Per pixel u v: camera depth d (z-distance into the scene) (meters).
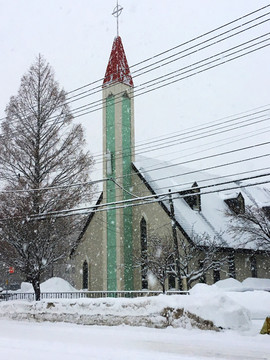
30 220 21.12
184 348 9.60
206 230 32.25
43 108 23.45
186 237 29.69
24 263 21.11
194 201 34.62
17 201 21.28
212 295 12.70
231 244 32.69
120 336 11.81
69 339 11.32
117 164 34.25
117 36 37.12
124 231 33.19
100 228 34.97
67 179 22.73
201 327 12.23
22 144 22.61
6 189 22.48
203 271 28.06
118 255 32.50
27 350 9.35
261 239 31.38
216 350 9.30
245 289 28.70
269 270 35.84
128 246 33.28
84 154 23.42
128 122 35.75
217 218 35.41
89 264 35.34
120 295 30.25
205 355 8.65
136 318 13.88
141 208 33.53
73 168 22.94
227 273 31.94
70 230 22.05
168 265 27.61
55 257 21.75
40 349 9.51
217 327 11.98
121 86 35.53
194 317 12.46
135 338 11.38
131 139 35.66
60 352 9.04
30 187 21.75
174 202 33.34
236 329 11.95
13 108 23.48
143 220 33.44
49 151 22.97
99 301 15.28
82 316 15.52
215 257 31.30
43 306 17.20
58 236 21.58
